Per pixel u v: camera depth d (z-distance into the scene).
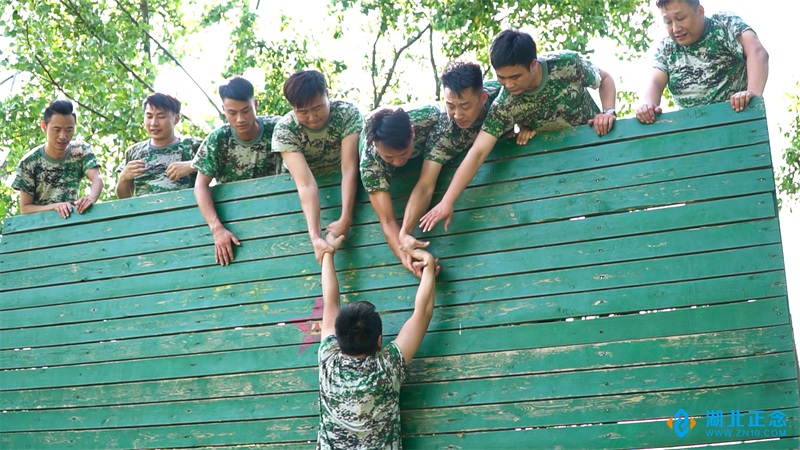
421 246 4.62
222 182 5.43
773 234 4.16
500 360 4.47
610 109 4.69
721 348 4.14
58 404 5.36
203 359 5.07
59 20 12.11
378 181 4.68
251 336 5.00
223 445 4.90
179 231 5.35
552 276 4.48
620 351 4.29
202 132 12.86
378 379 4.29
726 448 4.05
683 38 4.84
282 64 13.13
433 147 4.68
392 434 4.38
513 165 4.66
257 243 5.11
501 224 4.62
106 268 5.47
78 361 5.38
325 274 4.67
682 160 4.38
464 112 4.34
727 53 4.79
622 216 4.42
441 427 4.49
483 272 4.61
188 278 5.24
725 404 4.08
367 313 4.29
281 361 4.89
